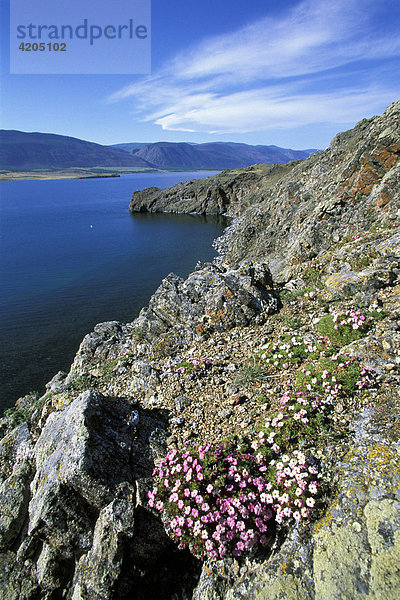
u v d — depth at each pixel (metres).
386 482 6.34
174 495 7.07
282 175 107.12
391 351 9.20
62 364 27.42
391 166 23.92
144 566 7.02
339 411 8.13
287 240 43.44
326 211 24.97
